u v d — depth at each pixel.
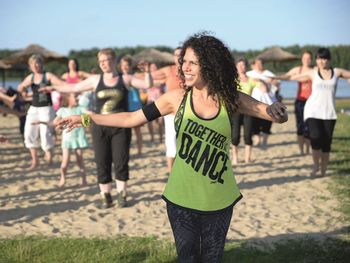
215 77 2.83
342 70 7.61
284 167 8.96
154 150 11.41
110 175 6.21
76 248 4.55
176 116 2.91
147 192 7.13
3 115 22.59
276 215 5.82
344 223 5.44
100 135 6.03
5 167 9.20
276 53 28.75
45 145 8.95
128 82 6.08
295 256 4.37
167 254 4.37
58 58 23.39
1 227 5.35
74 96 7.21
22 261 4.29
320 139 7.79
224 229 2.89
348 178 7.79
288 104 28.84
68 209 6.20
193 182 2.84
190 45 2.88
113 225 5.46
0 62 25.16
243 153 10.72
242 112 3.00
